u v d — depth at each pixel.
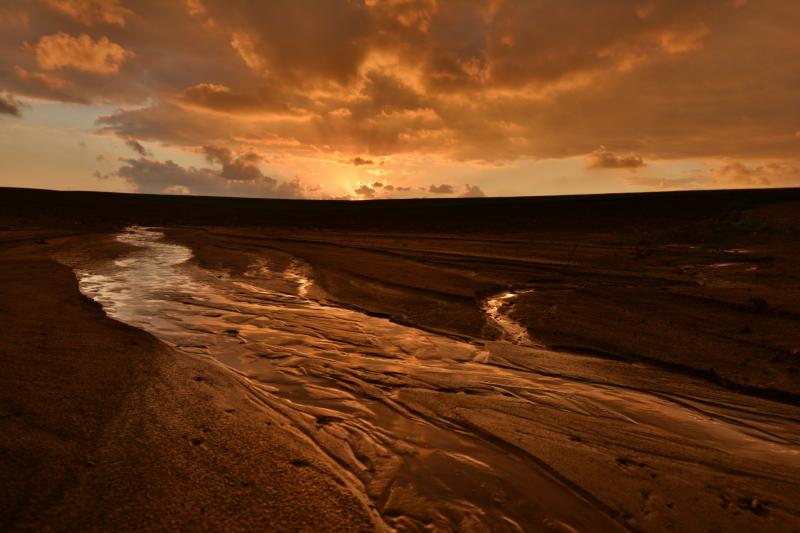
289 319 8.35
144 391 4.60
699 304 8.77
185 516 2.79
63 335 6.29
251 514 2.85
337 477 3.34
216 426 4.00
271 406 4.62
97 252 17.11
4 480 3.01
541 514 3.09
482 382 5.49
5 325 6.59
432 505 3.15
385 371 5.82
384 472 3.55
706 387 5.41
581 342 7.02
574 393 5.19
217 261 15.52
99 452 3.44
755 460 3.83
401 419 4.49
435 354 6.57
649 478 3.54
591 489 3.39
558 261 14.94
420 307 9.30
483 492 3.32
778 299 8.75
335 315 8.76
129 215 40.53
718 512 3.14
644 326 7.64
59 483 3.03
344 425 4.32
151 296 9.99
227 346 6.66
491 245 20.05
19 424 3.76
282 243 21.47
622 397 5.09
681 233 21.06
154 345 6.11
